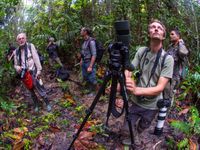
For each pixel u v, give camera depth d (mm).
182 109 3061
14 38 4297
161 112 2438
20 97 3520
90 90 3625
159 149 2369
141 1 4270
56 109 3115
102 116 2934
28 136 2498
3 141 2393
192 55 4082
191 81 3383
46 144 2398
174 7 4336
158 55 2061
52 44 4289
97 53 3561
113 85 1981
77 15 4766
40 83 3059
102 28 4375
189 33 4203
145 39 4031
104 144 2420
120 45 1855
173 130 2631
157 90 1994
